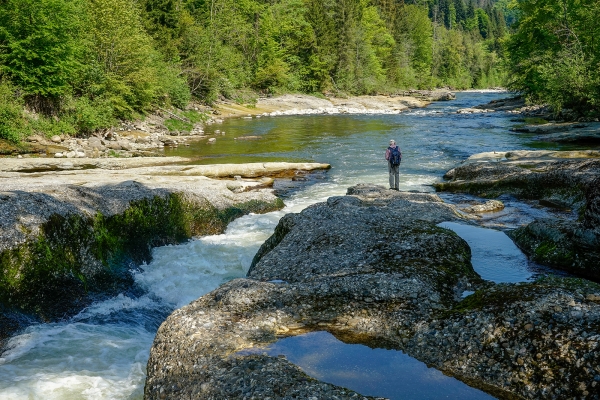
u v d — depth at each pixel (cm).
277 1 7881
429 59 11644
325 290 793
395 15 10831
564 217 1447
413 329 681
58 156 2542
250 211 1731
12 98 2773
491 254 1068
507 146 2988
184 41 5631
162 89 4438
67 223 1148
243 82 6694
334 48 8194
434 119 4938
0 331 909
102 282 1148
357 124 4512
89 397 726
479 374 585
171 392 611
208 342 660
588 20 4084
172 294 1156
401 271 856
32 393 727
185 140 3416
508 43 5306
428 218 1333
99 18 3734
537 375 556
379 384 574
